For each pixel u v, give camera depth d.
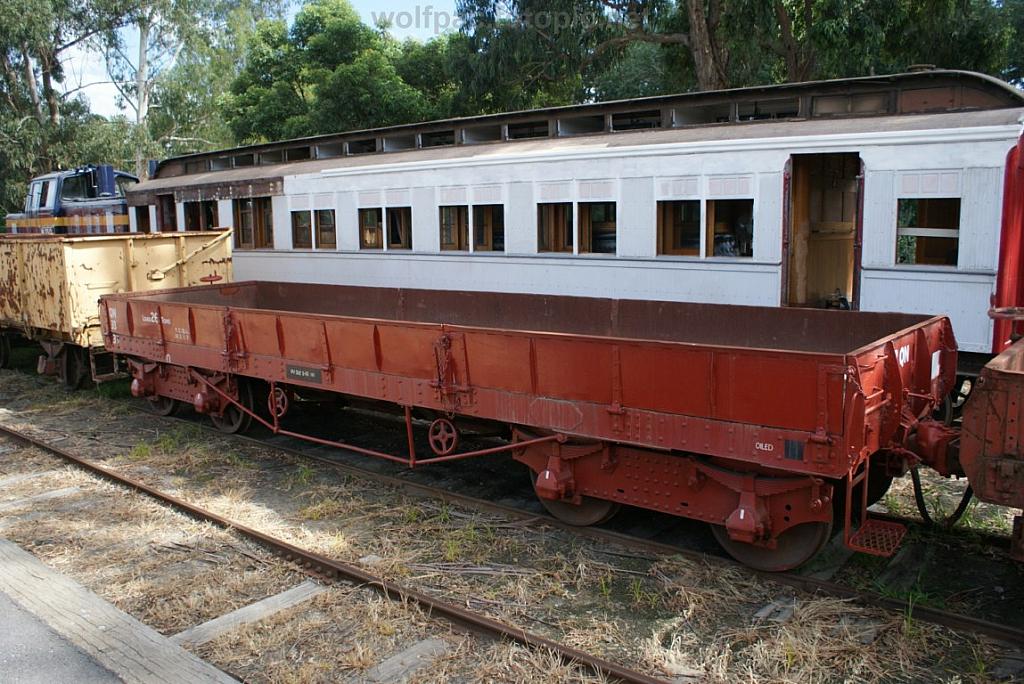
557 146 9.73
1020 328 6.59
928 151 7.22
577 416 5.09
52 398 10.31
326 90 22.92
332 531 5.66
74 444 8.16
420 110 22.75
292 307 9.98
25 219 17.28
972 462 3.97
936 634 4.04
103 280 9.78
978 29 16.16
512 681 3.76
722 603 4.46
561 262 9.58
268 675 3.87
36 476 7.09
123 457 7.61
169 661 3.95
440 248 10.78
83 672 3.90
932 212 7.34
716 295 8.54
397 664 3.93
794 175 8.66
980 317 7.11
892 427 4.61
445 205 10.59
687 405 4.61
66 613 4.48
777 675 3.76
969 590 4.55
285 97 25.17
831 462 4.12
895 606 4.30
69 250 9.42
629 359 4.80
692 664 3.88
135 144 27.53
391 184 11.22
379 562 5.06
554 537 5.48
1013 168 6.82
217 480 6.88
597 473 5.30
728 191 8.30
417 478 6.82
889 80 8.10
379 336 6.14
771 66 20.14
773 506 4.57
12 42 24.39
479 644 4.10
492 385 5.51
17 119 26.06
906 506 5.82
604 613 4.42
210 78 31.38
